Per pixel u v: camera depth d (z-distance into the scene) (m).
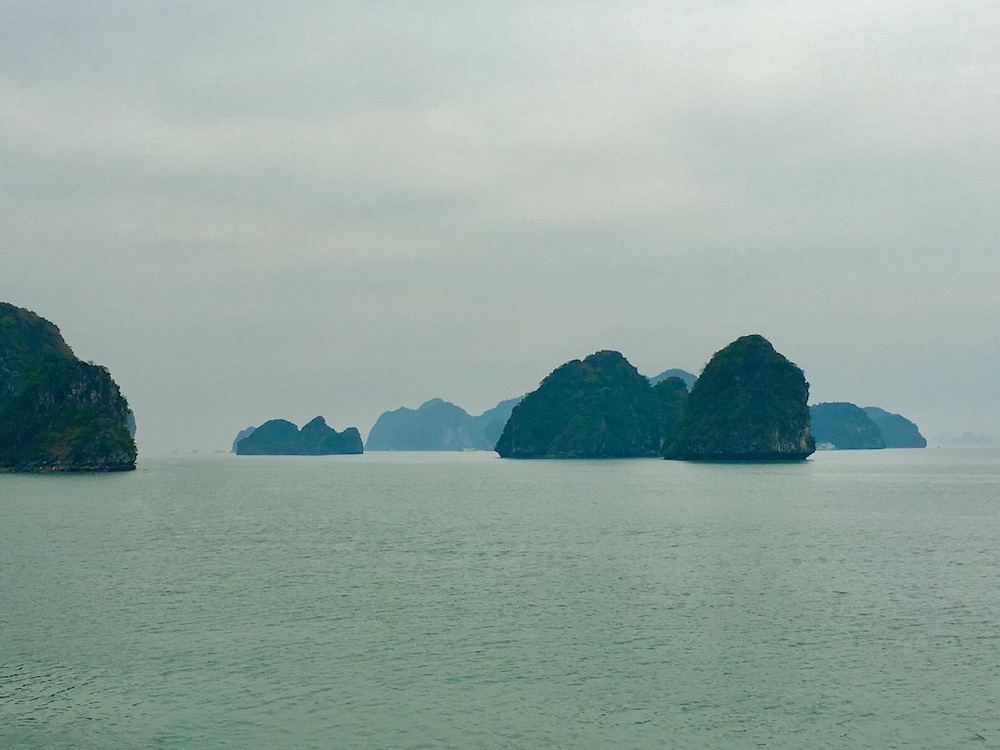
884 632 38.31
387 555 61.12
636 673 32.84
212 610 42.78
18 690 31.05
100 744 26.67
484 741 26.94
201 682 31.94
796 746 26.41
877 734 27.22
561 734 27.39
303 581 50.56
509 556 60.22
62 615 41.66
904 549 62.53
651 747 26.47
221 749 26.36
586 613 41.97
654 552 61.62
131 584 49.66
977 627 39.09
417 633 38.31
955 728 27.62
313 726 28.03
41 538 71.12
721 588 47.88
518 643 36.75
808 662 34.06
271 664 33.97
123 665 33.81
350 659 34.59
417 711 29.20
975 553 60.50
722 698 30.22
